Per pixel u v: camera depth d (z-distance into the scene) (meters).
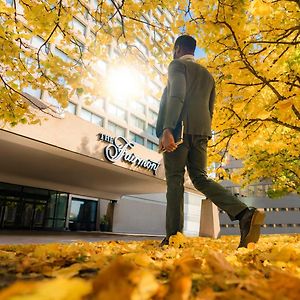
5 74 4.73
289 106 5.54
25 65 4.75
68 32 4.75
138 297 0.56
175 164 3.25
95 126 15.77
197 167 3.28
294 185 16.27
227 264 1.14
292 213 44.06
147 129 39.59
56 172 20.00
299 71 5.85
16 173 20.94
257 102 5.96
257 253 2.00
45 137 12.89
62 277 0.97
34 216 24.25
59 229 26.58
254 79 5.52
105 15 4.76
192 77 3.42
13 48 4.45
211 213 10.80
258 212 2.84
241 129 6.62
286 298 0.70
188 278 0.64
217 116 6.16
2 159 16.39
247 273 1.07
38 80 4.80
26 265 1.26
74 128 14.42
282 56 5.67
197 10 4.32
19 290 0.48
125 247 2.74
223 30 4.55
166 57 5.08
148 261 1.32
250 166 14.30
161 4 4.47
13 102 4.91
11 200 22.62
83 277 0.99
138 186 25.34
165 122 3.16
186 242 2.99
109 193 31.52
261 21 5.04
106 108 32.09
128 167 18.06
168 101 3.24
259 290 0.75
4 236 11.52
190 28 4.47
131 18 4.65
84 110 29.25
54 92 4.88
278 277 0.82
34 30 4.55
